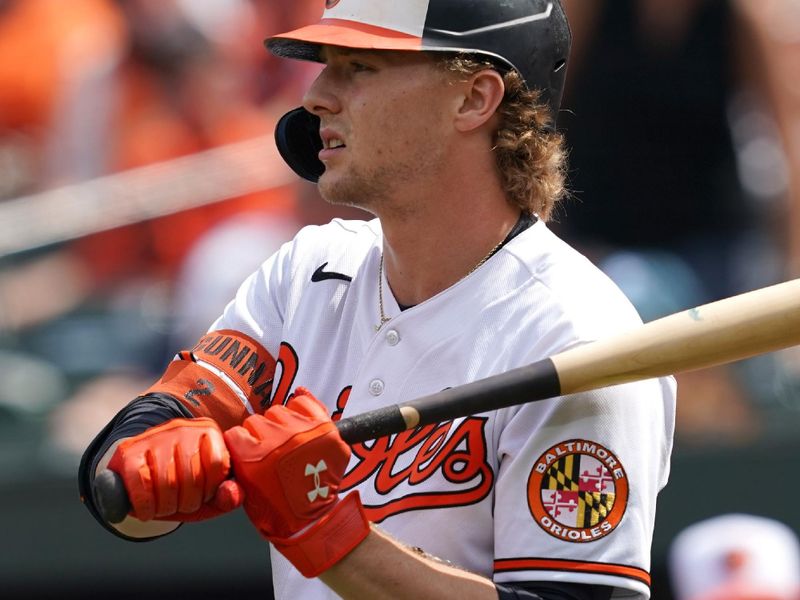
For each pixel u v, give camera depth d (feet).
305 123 33.37
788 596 48.80
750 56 66.95
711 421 60.44
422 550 29.12
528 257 30.66
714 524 52.34
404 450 29.86
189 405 32.04
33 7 70.90
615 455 28.91
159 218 68.85
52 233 68.80
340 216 68.90
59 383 66.03
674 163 66.54
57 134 70.44
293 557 26.91
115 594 59.21
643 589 28.96
